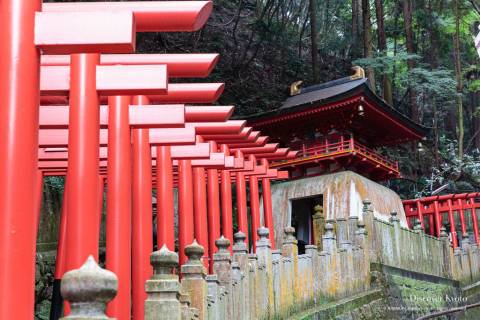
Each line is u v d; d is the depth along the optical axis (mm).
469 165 29188
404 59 27719
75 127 6402
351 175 18500
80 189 6266
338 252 13461
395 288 14883
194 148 11016
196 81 25812
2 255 4594
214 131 10977
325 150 18891
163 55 7668
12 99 4898
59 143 9352
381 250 14984
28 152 4879
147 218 9047
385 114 18906
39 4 5289
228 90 26656
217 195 14000
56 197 15391
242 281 8914
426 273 16797
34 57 5105
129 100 8008
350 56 33250
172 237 10477
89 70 6504
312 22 29109
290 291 11117
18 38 5027
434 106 31016
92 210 6270
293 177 20016
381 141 20766
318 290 12281
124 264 7355
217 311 7145
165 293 5551
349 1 34969
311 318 11141
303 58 32438
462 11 31547
